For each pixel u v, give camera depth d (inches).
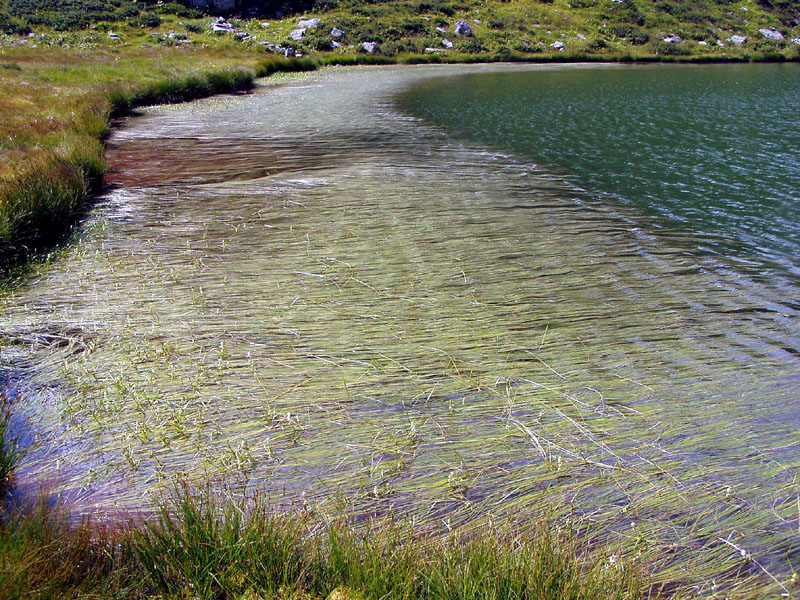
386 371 204.4
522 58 1679.4
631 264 302.7
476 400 191.0
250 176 459.2
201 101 873.5
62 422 179.2
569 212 385.4
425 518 145.3
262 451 168.1
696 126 738.8
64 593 115.2
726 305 261.0
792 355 222.2
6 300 250.5
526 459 166.7
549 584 116.7
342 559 123.4
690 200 427.2
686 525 145.9
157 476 158.4
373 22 1787.6
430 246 314.3
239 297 255.1
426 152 554.9
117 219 355.6
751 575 132.3
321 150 552.1
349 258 296.8
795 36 2175.2
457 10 1988.2
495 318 240.8
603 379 203.3
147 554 123.6
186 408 185.3
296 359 210.7
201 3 1841.8
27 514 132.2
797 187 469.1
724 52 1923.0
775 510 150.9
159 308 245.6
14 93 698.2
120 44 1419.8
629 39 1929.1
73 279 272.5
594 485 157.6
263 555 124.8
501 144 608.1
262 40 1603.1
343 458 165.9
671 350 223.0
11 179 350.9
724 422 183.5
